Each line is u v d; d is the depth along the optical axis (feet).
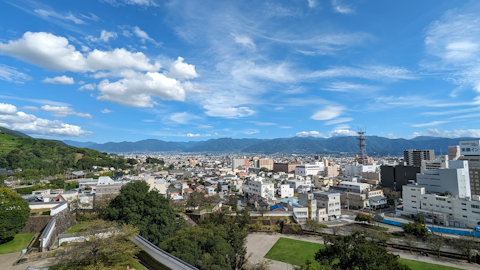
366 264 130.82
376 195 466.70
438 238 237.45
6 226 172.24
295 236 292.61
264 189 440.86
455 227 311.47
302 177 650.02
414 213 355.77
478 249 217.77
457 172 374.63
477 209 301.43
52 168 551.59
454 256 225.56
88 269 115.14
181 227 222.48
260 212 340.18
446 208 330.95
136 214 196.34
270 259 224.94
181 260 135.95
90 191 379.55
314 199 357.20
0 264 150.82
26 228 200.95
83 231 149.18
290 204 366.43
